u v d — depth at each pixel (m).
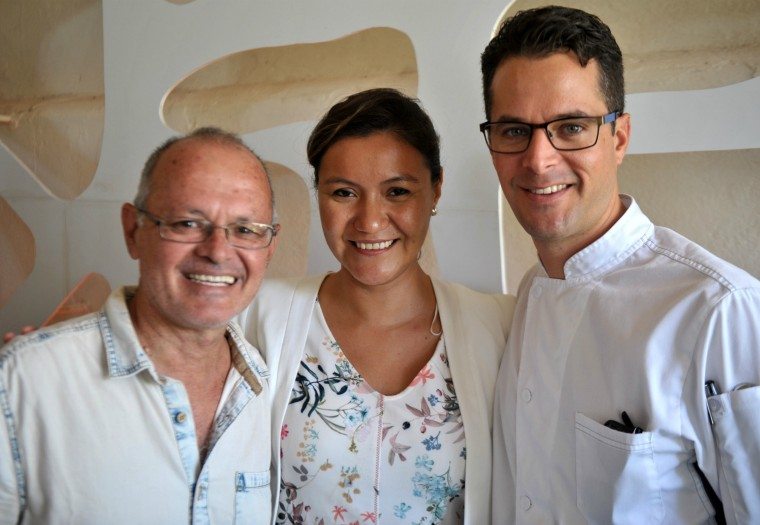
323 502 1.18
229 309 1.03
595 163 1.01
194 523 1.04
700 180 1.62
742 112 1.37
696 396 0.96
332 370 1.24
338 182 1.19
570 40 0.99
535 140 1.01
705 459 0.97
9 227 2.07
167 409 1.03
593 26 1.00
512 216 1.80
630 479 0.98
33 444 0.96
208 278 1.01
